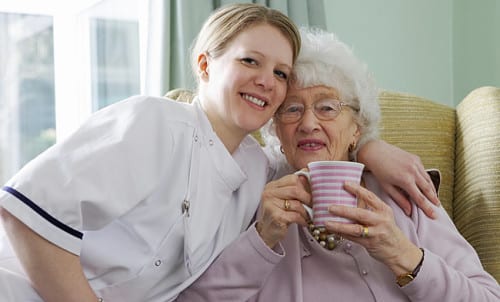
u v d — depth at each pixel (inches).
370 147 53.8
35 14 96.7
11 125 96.3
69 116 100.1
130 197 40.8
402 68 101.7
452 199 65.6
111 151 40.3
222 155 46.9
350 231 42.9
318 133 50.2
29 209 37.9
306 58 50.2
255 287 47.3
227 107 46.3
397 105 66.7
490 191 58.9
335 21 97.3
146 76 83.5
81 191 38.7
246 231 47.0
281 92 47.6
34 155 98.4
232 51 46.1
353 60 51.8
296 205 45.4
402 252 45.0
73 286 39.4
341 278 49.2
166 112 44.8
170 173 44.1
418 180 51.1
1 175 96.0
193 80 80.7
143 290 44.6
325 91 49.9
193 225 45.1
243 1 84.7
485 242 58.3
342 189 43.0
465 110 66.4
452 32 102.6
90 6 99.0
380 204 43.8
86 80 100.6
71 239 38.9
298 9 88.6
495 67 92.1
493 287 48.5
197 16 81.7
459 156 65.7
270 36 46.2
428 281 45.2
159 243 44.2
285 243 50.4
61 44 98.8
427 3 102.5
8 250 44.0
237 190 49.6
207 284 46.8
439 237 51.0
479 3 95.3
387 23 100.6
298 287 48.8
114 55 100.4
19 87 96.6
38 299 41.7
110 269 43.7
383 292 48.5
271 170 55.2
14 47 95.7
